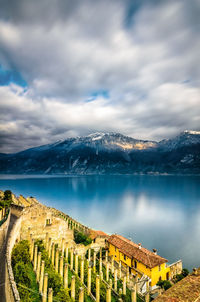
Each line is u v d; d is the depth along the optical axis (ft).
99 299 117.39
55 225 179.32
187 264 234.17
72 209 530.27
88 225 385.50
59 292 101.65
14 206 227.61
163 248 282.36
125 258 188.24
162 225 396.98
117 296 130.11
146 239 318.04
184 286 87.92
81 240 216.54
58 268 134.72
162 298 81.30
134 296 101.60
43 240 169.99
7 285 79.82
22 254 122.72
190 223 413.18
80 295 92.32
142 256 174.19
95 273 146.61
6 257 103.86
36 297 95.09
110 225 390.42
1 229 161.99
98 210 521.65
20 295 88.28
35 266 118.52
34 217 171.12
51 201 649.20
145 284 153.38
